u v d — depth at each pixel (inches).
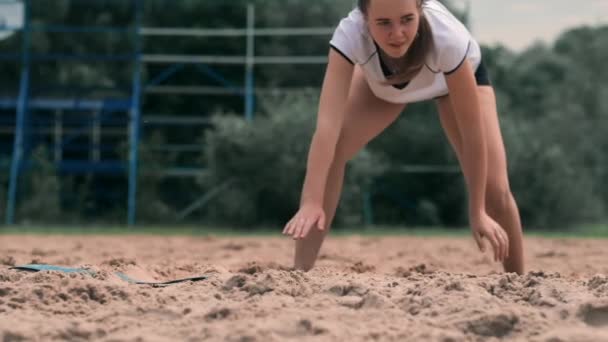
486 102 200.2
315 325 126.6
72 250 372.2
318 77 928.3
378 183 861.2
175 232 645.9
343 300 144.3
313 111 787.4
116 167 807.7
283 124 768.3
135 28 842.2
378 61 179.0
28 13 813.9
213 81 932.0
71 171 821.9
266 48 928.3
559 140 925.8
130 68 907.4
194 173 821.9
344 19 181.8
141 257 336.8
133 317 140.4
